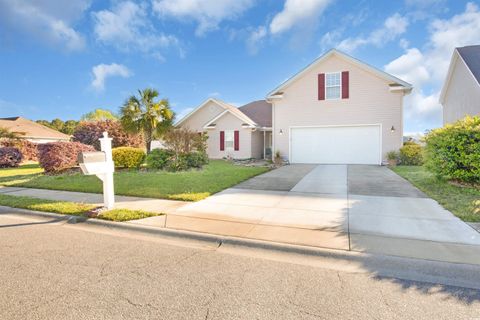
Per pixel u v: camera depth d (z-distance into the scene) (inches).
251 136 799.1
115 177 428.1
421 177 376.5
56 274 128.3
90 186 357.4
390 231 175.3
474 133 282.4
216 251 159.0
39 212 238.1
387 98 590.2
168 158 535.5
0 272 130.3
